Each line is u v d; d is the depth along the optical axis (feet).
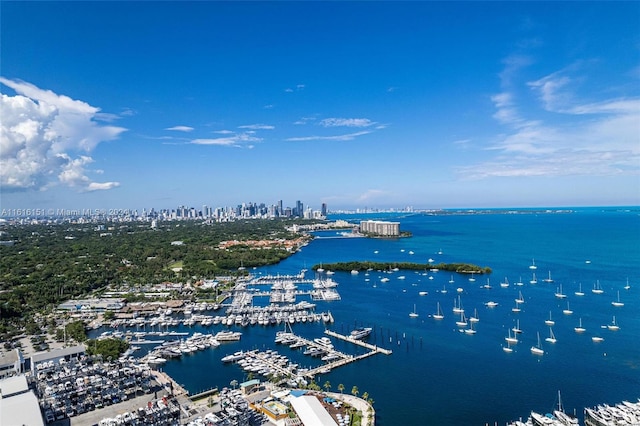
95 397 603.67
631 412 565.53
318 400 586.04
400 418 585.22
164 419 542.16
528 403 620.49
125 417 530.68
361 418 567.59
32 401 533.55
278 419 559.38
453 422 574.15
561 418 558.15
